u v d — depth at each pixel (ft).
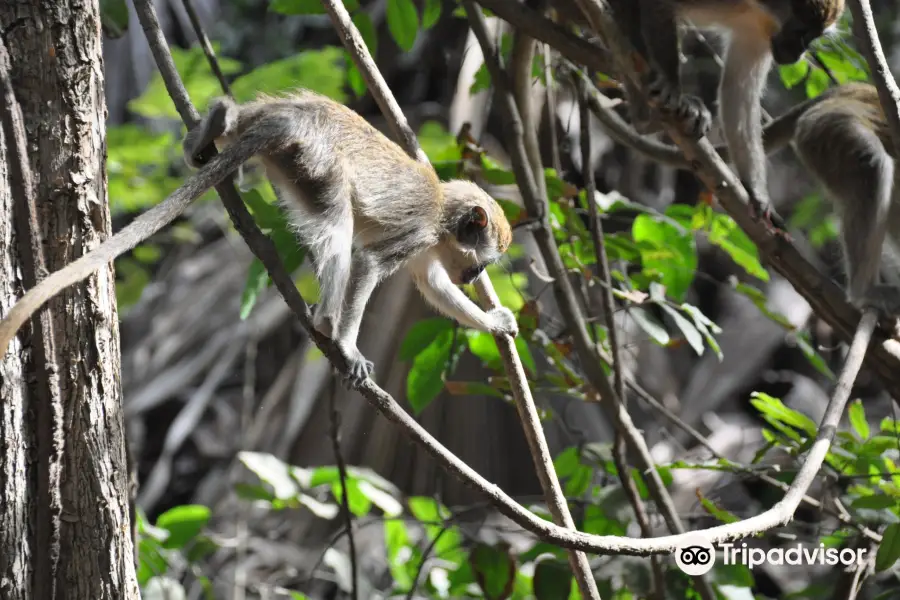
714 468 29.84
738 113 35.50
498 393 32.71
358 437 50.31
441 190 29.01
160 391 59.47
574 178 50.80
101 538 20.18
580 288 42.98
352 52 27.25
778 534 31.83
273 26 71.56
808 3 33.40
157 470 56.95
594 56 30.17
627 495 31.45
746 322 63.72
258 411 53.72
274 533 48.32
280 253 29.60
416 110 62.39
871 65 26.40
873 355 31.99
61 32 19.92
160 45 24.49
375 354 48.32
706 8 33.76
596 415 52.13
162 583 33.55
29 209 18.83
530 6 35.14
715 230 36.37
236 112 24.89
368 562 48.29
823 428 24.57
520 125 32.76
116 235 18.71
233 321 61.11
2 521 19.47
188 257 64.54
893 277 41.96
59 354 19.84
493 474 49.37
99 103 20.66
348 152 26.32
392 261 26.78
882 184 37.50
